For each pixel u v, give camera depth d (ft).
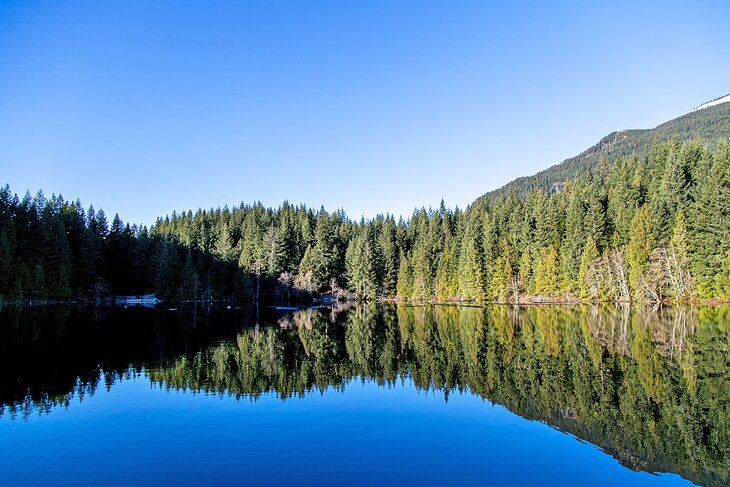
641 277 178.29
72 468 36.94
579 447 41.37
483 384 64.08
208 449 40.73
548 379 66.33
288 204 413.39
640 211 192.65
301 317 180.65
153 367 76.84
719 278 159.33
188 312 200.44
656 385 61.77
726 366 72.33
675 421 48.01
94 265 242.78
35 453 39.91
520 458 38.88
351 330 132.26
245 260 258.57
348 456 39.22
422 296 274.16
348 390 61.72
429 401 56.03
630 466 37.19
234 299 263.29
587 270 204.03
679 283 169.07
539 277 222.89
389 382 66.18
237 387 63.52
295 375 71.46
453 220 345.72
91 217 279.28
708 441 42.73
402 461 38.32
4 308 177.88
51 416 50.16
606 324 129.49
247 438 43.57
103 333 119.96
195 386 63.98
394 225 358.64
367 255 287.48
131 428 46.24
